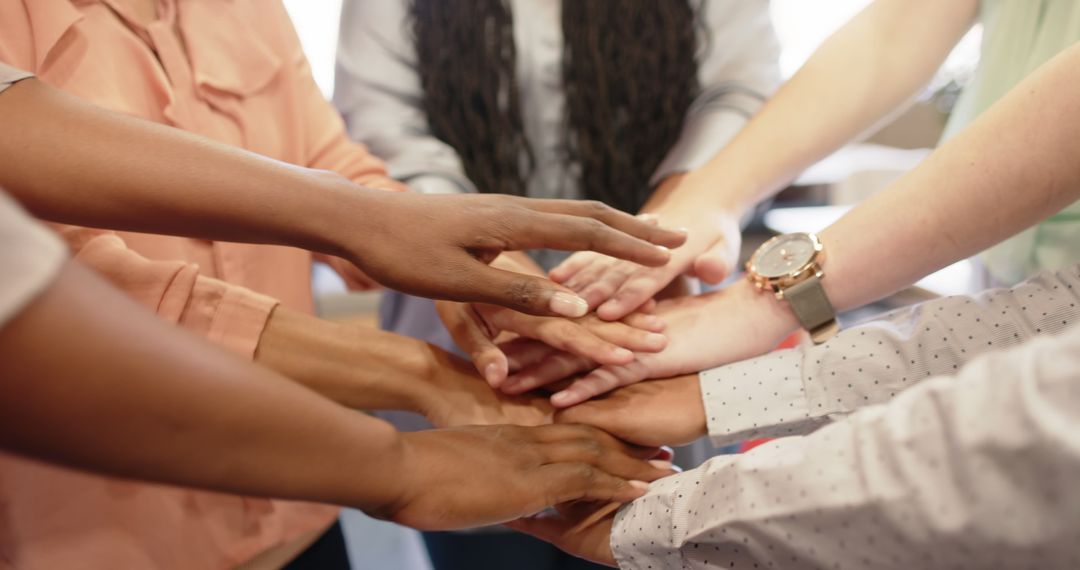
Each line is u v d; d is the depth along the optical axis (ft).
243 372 1.38
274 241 2.10
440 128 3.90
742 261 6.70
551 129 3.86
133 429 1.19
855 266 2.56
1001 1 2.82
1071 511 1.21
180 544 2.51
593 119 3.74
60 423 1.12
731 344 2.72
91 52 2.40
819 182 7.21
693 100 3.93
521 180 3.88
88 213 1.95
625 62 3.72
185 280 2.30
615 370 2.67
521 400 2.76
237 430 1.34
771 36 4.05
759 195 3.29
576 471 2.13
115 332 1.16
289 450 1.44
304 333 2.50
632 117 3.80
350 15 4.07
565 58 3.74
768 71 3.98
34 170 1.90
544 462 2.15
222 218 2.00
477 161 3.83
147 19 2.64
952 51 3.33
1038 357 1.28
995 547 1.30
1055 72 2.22
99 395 1.14
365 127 3.97
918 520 1.37
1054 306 2.15
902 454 1.42
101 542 2.35
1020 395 1.25
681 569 1.97
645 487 2.21
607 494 2.19
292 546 2.87
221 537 2.61
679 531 1.93
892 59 3.26
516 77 3.78
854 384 2.33
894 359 2.30
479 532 3.87
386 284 2.20
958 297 2.31
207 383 1.29
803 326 2.66
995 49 2.84
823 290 2.60
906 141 8.16
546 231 2.28
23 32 2.31
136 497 2.40
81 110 1.97
